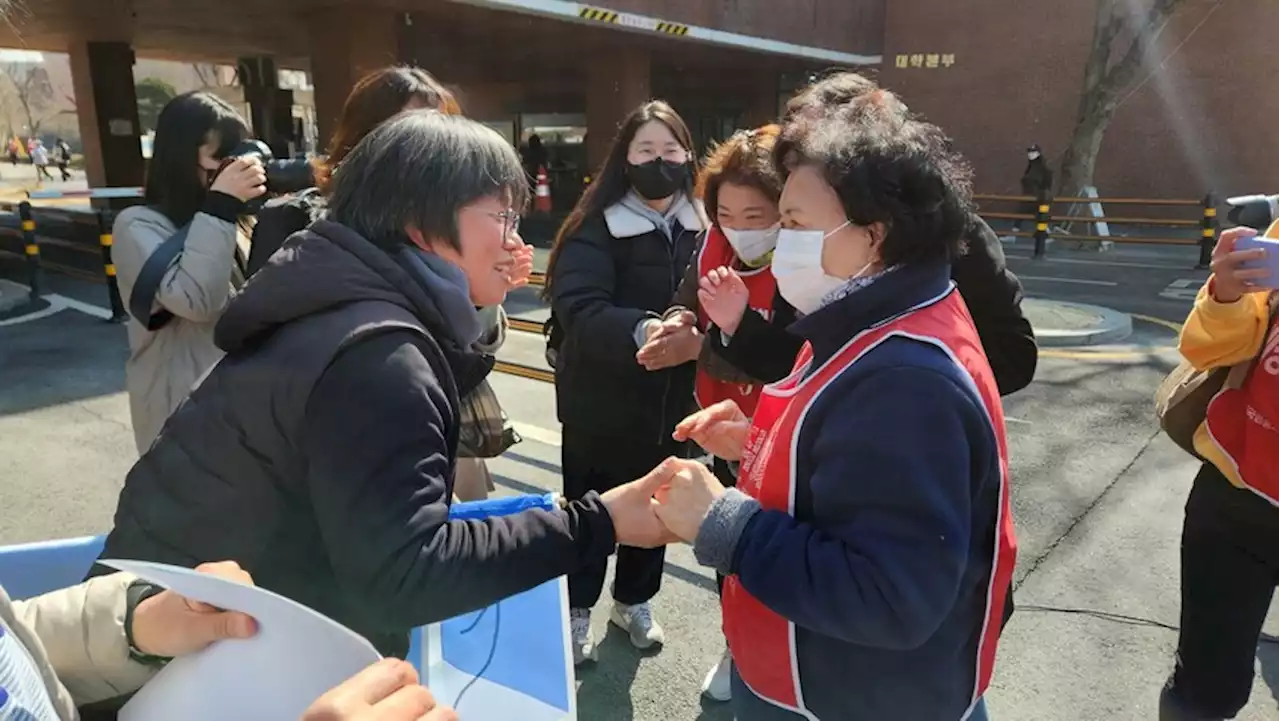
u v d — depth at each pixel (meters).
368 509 1.17
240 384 1.24
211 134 2.36
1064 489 4.32
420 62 17.25
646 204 2.68
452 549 1.19
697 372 2.50
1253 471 1.91
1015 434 5.15
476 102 23.36
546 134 23.62
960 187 1.30
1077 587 3.40
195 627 1.11
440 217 1.32
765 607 1.41
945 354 1.24
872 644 1.23
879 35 19.03
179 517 1.28
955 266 1.95
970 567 1.33
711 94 21.47
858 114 1.30
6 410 5.68
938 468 1.19
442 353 1.31
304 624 1.01
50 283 10.34
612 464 2.75
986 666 1.41
